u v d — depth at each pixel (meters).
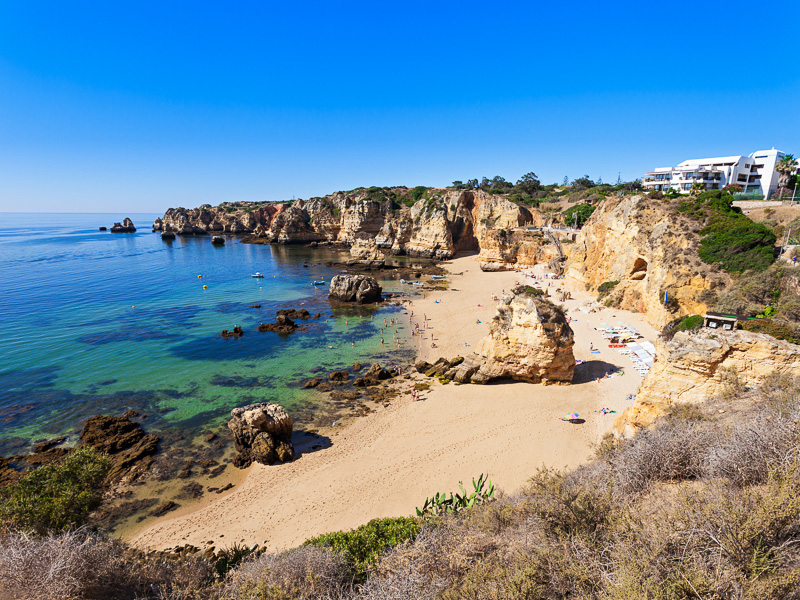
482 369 34.22
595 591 6.52
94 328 50.66
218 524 20.28
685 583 5.49
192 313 58.38
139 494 22.80
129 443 27.25
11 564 8.75
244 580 9.84
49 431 28.52
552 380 32.75
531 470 22.14
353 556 11.77
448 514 13.61
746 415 12.82
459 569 8.66
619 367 34.69
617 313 46.81
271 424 26.05
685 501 7.02
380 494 21.53
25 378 36.62
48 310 58.03
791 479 6.61
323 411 31.61
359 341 47.44
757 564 5.61
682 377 18.72
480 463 23.30
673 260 39.41
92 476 14.94
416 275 85.69
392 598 8.06
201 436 28.38
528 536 8.82
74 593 9.09
